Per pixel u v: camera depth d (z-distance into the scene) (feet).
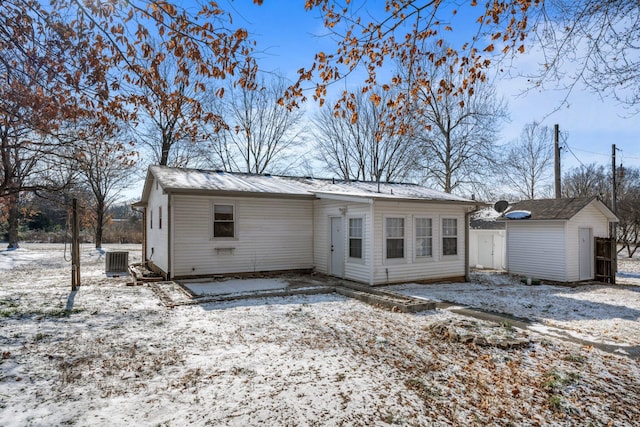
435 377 14.34
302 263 43.96
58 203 36.63
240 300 28.60
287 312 24.64
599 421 11.43
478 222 60.85
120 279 40.24
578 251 44.78
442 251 41.42
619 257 80.64
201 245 38.22
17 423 10.63
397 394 12.78
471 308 27.20
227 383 13.43
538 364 15.98
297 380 13.73
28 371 14.39
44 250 85.30
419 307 26.21
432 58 17.75
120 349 16.98
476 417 11.44
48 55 15.97
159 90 17.94
